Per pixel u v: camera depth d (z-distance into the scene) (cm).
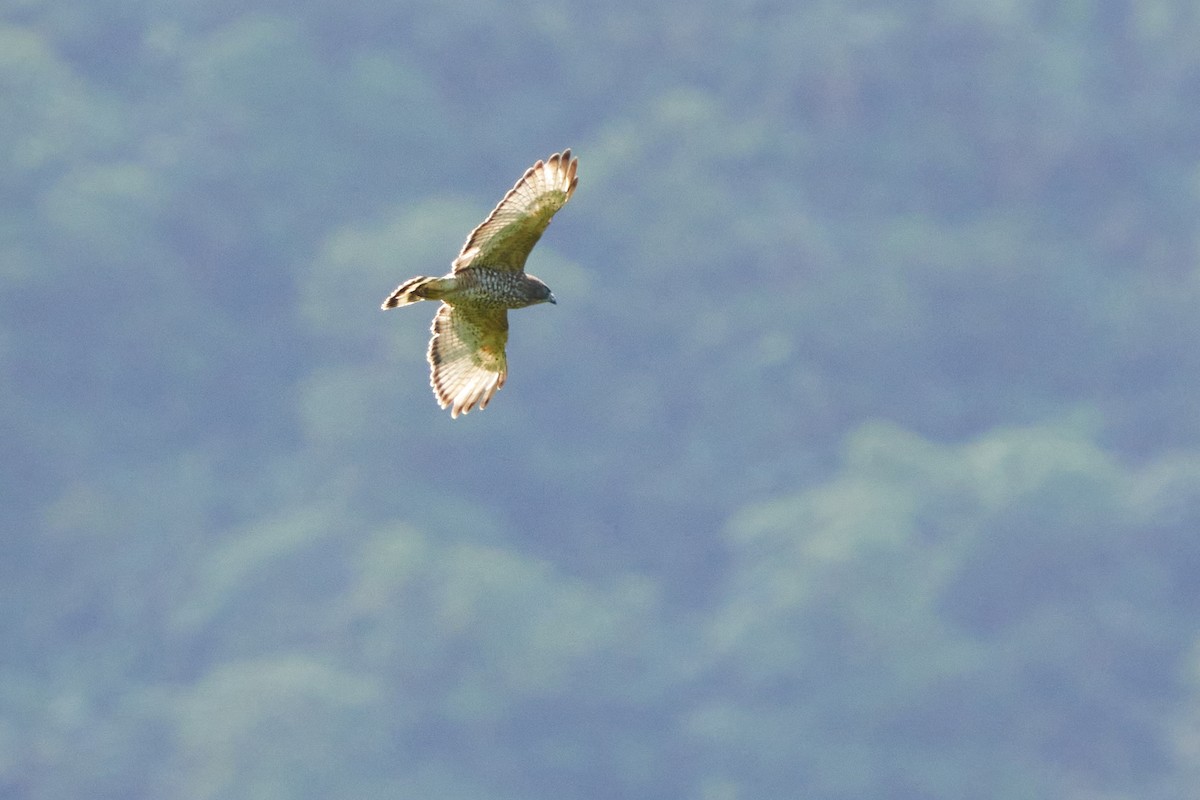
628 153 7381
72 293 6488
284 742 4694
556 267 6806
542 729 5038
